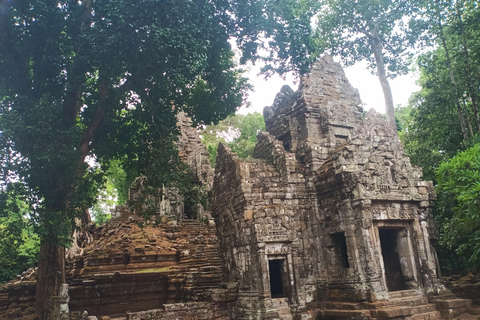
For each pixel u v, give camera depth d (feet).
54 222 42.11
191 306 52.39
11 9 46.55
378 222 54.44
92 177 58.65
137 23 46.93
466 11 70.74
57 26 49.01
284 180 59.98
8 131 40.14
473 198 44.27
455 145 79.20
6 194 43.62
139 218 83.56
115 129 60.13
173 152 55.88
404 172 58.49
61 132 43.96
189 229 83.76
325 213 58.65
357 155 57.31
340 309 51.47
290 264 54.54
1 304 58.65
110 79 53.67
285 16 61.21
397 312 47.34
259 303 50.67
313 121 69.00
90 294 59.41
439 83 78.43
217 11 58.23
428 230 58.29
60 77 52.75
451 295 54.34
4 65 47.34
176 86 53.06
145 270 65.87
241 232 56.44
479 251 48.06
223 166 64.80
